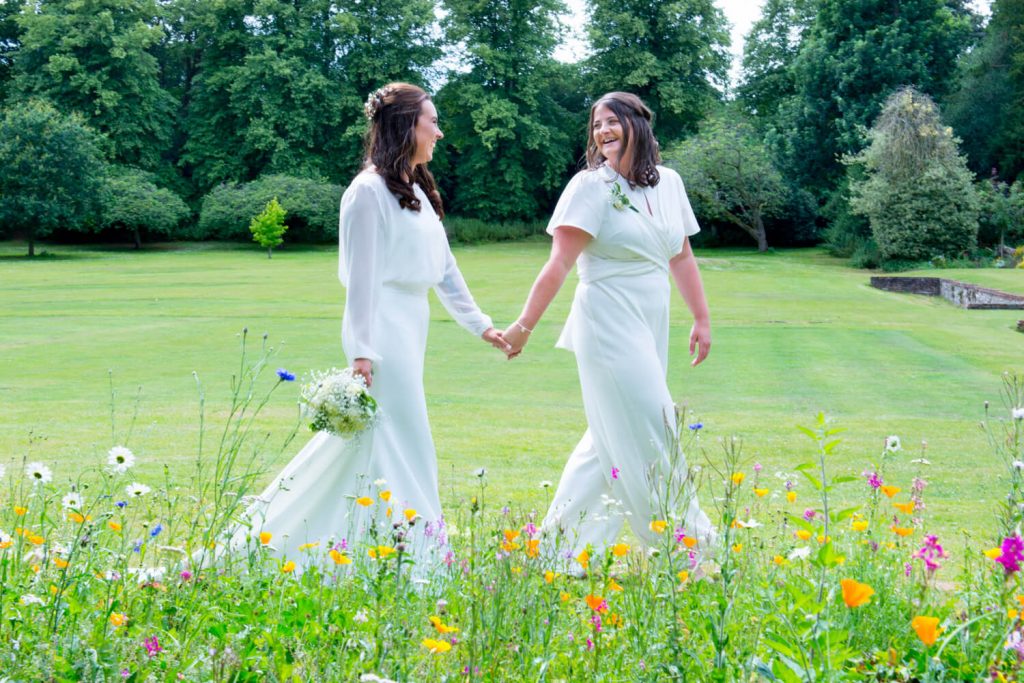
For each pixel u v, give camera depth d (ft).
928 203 117.70
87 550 8.87
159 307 68.33
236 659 6.99
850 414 29.84
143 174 159.74
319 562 11.51
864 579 9.28
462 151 173.17
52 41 159.43
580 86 178.60
